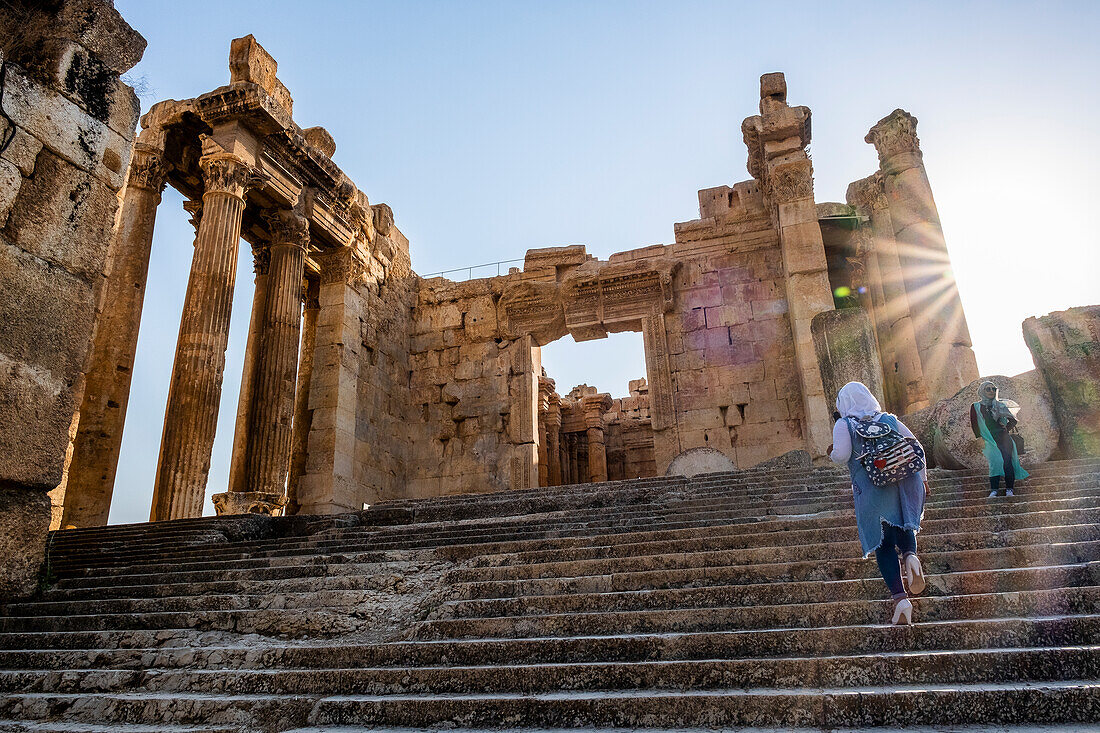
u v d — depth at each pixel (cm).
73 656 540
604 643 451
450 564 720
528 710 379
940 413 1016
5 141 614
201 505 1427
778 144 1917
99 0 703
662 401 2022
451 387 2280
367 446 2052
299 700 414
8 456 608
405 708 396
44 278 637
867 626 426
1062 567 485
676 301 2114
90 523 1529
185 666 513
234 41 1756
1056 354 991
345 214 2048
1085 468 816
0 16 641
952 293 1794
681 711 361
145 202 1744
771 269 2061
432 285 2419
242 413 1908
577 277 2175
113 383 1628
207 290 1533
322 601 632
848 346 1228
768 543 644
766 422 1936
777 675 389
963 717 332
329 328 2012
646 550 668
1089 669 362
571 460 3669
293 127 1766
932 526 636
